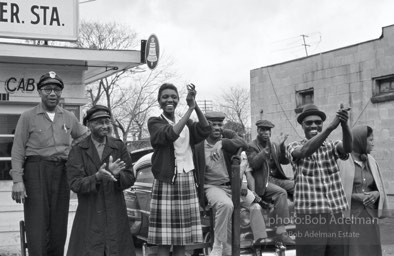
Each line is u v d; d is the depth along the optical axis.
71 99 8.50
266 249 6.97
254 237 6.71
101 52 8.21
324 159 5.67
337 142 5.74
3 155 8.33
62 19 8.23
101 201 5.25
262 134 7.76
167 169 5.48
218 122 6.48
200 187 5.83
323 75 18.52
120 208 5.37
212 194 6.19
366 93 17.03
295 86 19.64
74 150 5.36
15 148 5.63
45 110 5.76
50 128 5.71
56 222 5.73
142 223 8.46
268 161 7.69
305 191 5.62
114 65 8.66
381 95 16.52
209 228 6.66
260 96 21.17
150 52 8.34
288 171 16.11
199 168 5.83
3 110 8.27
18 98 8.25
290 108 19.83
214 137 6.48
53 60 8.28
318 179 5.62
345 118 5.33
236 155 5.89
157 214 5.54
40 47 7.93
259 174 7.36
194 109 5.51
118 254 5.23
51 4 8.17
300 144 5.76
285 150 6.06
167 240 5.45
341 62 17.86
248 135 25.53
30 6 8.06
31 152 5.67
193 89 5.32
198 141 5.66
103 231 5.21
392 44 16.27
